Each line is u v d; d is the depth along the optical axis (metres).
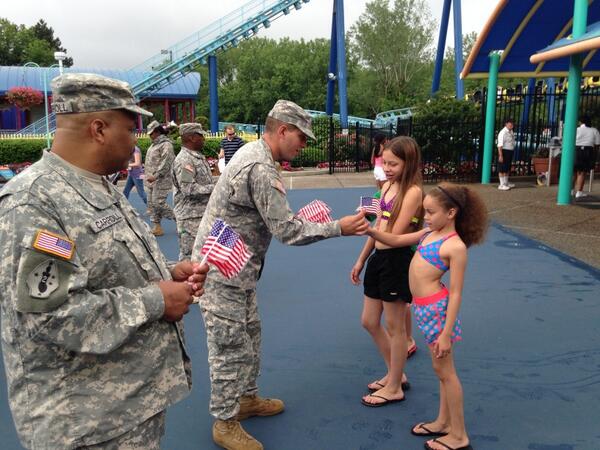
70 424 1.61
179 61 26.95
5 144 20.58
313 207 2.83
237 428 2.89
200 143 5.34
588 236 7.41
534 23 12.57
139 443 1.74
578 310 4.72
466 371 3.67
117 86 1.71
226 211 2.76
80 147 1.69
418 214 3.10
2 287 1.52
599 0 11.48
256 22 26.97
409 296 3.11
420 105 14.71
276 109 2.73
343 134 20.27
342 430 3.04
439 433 2.96
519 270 5.96
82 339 1.53
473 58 13.42
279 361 3.90
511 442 2.89
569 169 9.76
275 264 6.50
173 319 1.76
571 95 9.48
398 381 3.32
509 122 11.99
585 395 3.34
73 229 1.59
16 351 1.61
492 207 9.84
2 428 3.10
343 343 4.18
